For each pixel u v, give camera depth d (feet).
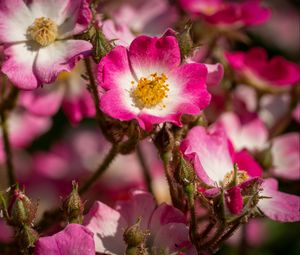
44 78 1.65
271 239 2.26
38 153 2.31
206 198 1.58
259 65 2.03
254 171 1.69
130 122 1.67
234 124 1.96
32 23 1.70
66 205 1.58
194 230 1.60
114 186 2.05
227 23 1.99
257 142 1.96
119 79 1.62
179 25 1.82
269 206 1.64
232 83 2.05
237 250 2.02
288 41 2.75
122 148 1.71
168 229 1.60
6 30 1.69
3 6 1.70
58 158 2.30
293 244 2.26
